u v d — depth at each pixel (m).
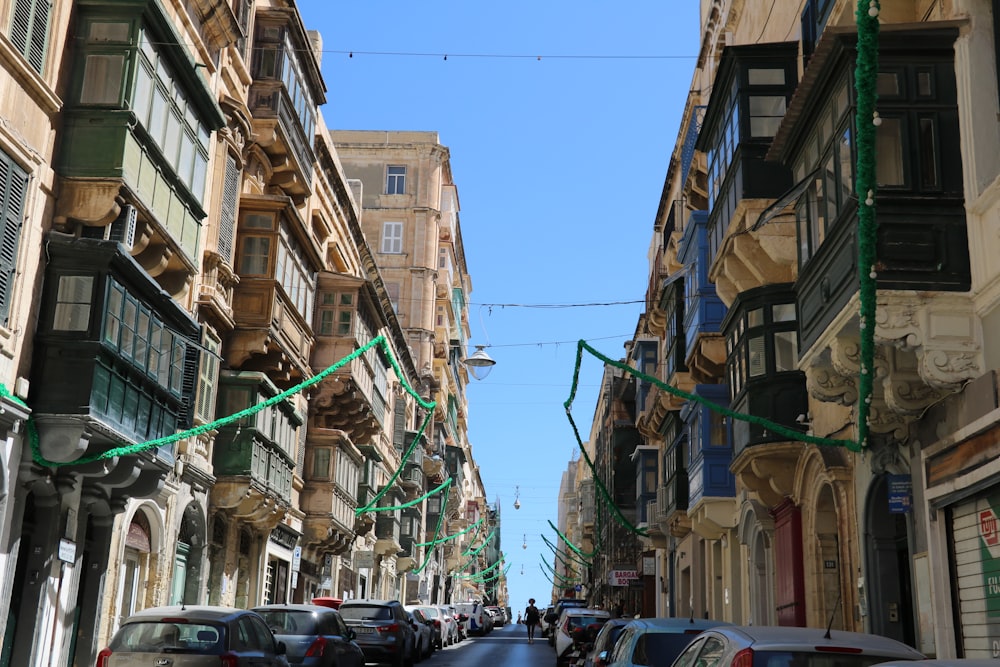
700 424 26.00
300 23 26.75
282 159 26.95
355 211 37.66
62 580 16.20
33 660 15.09
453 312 71.19
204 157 19.69
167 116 17.53
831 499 17.97
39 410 14.58
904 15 14.38
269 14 25.92
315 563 35.12
